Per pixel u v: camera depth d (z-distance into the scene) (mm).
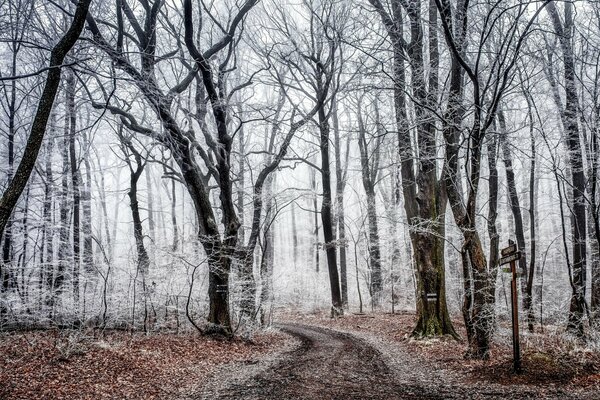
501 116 15461
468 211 11242
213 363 12195
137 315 16922
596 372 8820
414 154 16078
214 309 15797
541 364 9148
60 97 17859
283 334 19531
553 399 7398
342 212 29688
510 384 8523
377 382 9484
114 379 9336
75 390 8359
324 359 12648
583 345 11172
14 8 11867
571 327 12680
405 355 13070
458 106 11805
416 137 17422
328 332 19922
